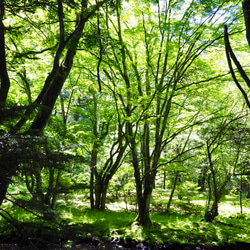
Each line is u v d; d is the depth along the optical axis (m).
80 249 6.44
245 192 19.92
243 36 7.89
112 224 8.48
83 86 10.84
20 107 3.09
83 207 11.95
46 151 3.29
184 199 16.03
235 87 10.59
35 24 6.38
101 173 12.36
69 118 13.59
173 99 10.63
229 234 7.84
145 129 9.30
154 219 10.24
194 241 7.29
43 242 3.29
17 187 9.36
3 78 4.70
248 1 2.29
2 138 2.89
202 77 8.64
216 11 7.08
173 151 13.39
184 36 7.48
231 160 11.26
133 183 12.72
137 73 9.05
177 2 7.40
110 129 12.07
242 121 9.12
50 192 3.56
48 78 5.03
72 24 7.50
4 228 3.44
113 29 9.27
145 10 7.58
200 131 11.04
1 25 4.71
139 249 6.96
